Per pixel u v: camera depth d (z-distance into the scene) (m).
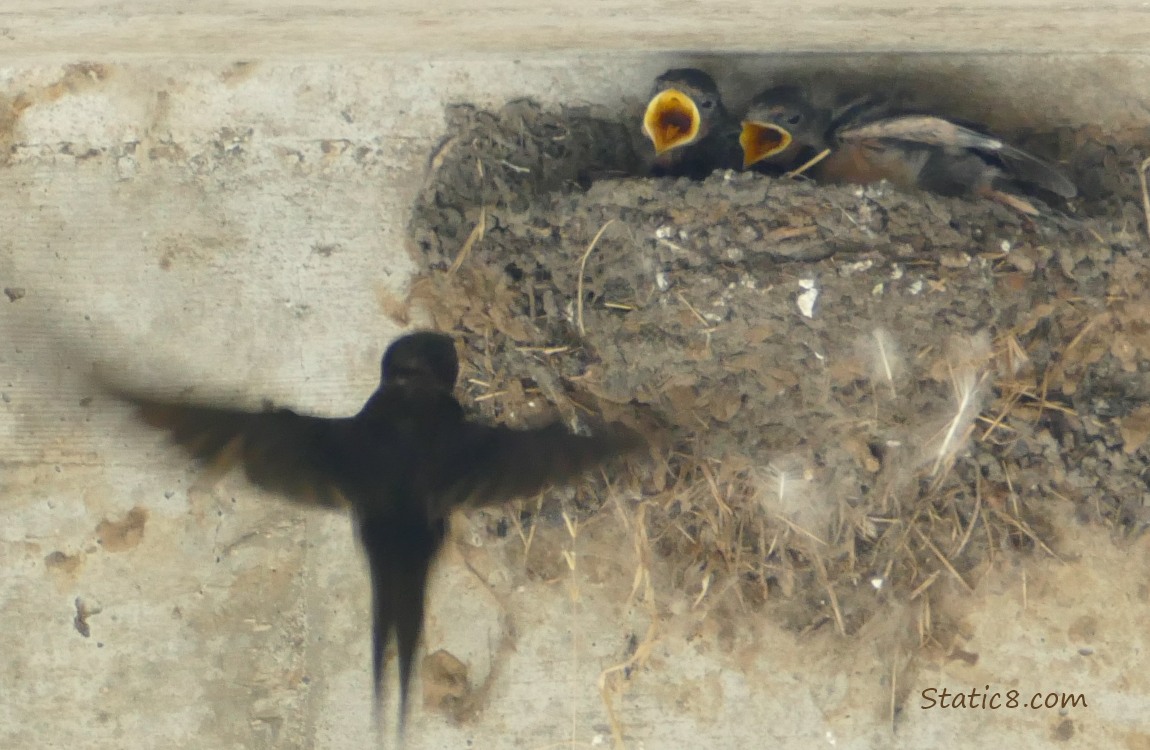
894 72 8.42
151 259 8.52
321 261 8.51
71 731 8.53
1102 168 8.23
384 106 8.48
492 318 8.07
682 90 8.01
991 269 7.62
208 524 8.58
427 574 6.59
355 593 8.57
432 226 8.23
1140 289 7.77
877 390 7.89
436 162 8.38
